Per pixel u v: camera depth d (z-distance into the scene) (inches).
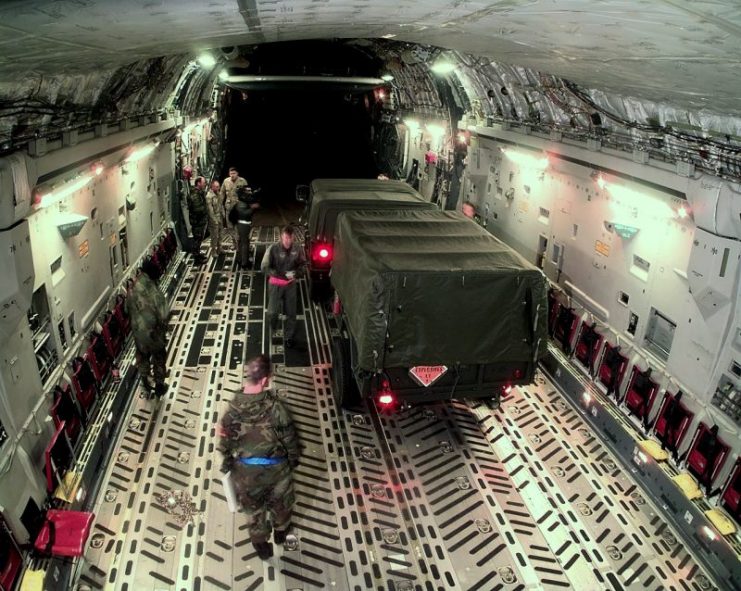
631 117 241.1
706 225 206.5
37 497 189.8
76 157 240.4
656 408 250.8
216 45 201.0
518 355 249.8
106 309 304.2
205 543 206.7
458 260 249.0
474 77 428.1
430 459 258.2
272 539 209.9
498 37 161.2
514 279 237.9
